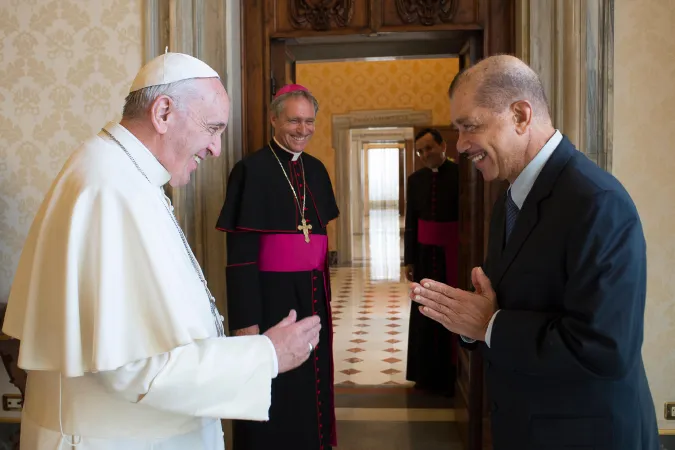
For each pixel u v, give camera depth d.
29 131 3.20
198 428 1.62
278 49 3.42
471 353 3.35
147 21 3.06
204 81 1.58
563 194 1.56
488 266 1.89
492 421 1.75
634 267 1.45
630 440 1.57
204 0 3.06
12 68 3.19
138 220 1.45
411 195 4.64
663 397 3.06
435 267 4.49
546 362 1.51
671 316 3.03
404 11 3.23
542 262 1.58
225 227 2.85
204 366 1.45
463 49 3.63
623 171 2.97
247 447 2.97
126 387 1.42
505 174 1.68
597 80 2.86
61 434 1.48
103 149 1.52
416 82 10.48
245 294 2.84
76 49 3.15
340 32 3.30
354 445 3.70
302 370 2.94
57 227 1.45
